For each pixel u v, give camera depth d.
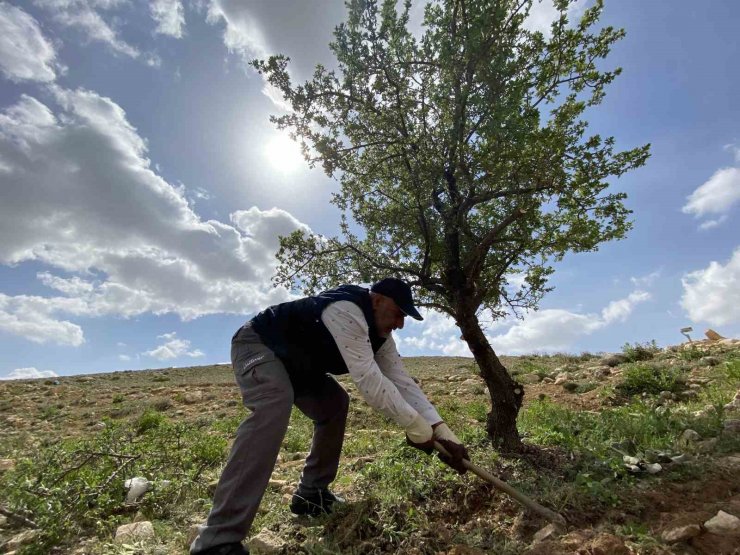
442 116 3.99
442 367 16.00
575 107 3.98
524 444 3.87
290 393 2.75
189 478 4.19
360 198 4.72
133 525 3.25
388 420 7.48
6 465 5.29
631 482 3.06
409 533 2.86
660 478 3.09
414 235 4.50
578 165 3.70
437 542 2.78
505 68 3.70
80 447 4.61
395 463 3.85
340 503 3.22
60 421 10.21
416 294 4.66
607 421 4.58
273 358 2.79
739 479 2.96
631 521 2.69
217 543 2.51
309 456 3.35
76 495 3.62
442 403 8.48
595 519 2.79
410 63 4.01
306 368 2.90
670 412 4.47
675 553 2.36
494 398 3.92
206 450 4.99
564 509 2.86
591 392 7.55
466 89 3.66
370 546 2.79
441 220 4.27
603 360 10.29
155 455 4.70
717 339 10.64
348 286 3.04
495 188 3.96
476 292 4.14
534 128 3.74
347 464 4.76
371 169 4.45
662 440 3.73
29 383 17.36
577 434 4.44
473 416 7.08
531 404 6.69
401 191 4.62
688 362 8.32
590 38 3.81
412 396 3.11
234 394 12.29
